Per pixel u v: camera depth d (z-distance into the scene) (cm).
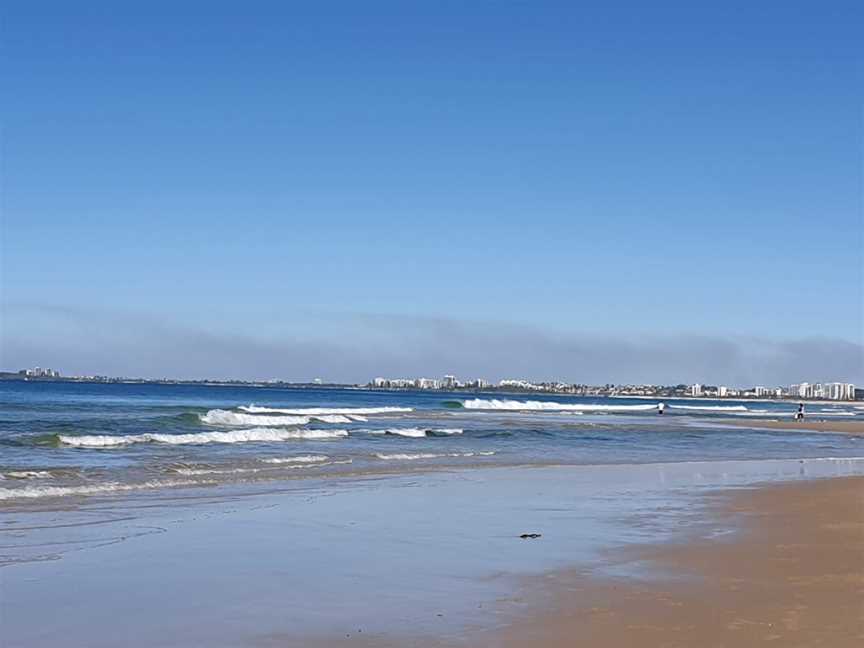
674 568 1091
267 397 13138
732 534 1376
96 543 1212
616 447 3778
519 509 1656
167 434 3316
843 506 1770
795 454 3697
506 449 3391
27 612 855
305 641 766
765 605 892
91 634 786
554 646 746
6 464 2141
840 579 1030
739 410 13000
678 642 755
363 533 1345
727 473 2588
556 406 10962
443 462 2705
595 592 952
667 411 11331
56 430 3419
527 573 1055
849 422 8094
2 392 10444
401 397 17575
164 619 837
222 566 1083
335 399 13500
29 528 1315
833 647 743
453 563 1115
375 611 867
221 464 2338
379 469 2411
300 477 2144
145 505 1589
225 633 791
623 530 1408
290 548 1209
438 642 759
